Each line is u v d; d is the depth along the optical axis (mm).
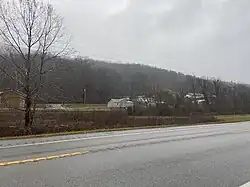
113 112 28641
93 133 16844
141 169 7367
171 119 33000
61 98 24531
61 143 11656
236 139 14609
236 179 6758
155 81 70688
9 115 22203
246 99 70875
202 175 7004
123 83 65375
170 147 11242
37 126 20219
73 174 6641
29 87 22531
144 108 41656
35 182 5922
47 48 23609
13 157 8266
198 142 13078
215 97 69188
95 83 54281
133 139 13562
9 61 22688
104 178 6406
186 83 73000
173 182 6309
